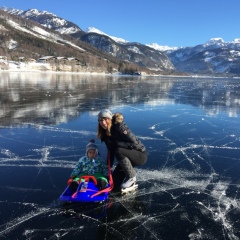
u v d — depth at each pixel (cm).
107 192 353
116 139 369
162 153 539
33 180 405
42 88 1947
